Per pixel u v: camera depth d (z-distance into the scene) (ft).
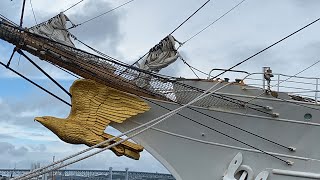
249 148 31.12
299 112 30.81
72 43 32.94
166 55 33.47
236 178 31.09
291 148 30.58
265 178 30.50
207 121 31.60
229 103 31.55
